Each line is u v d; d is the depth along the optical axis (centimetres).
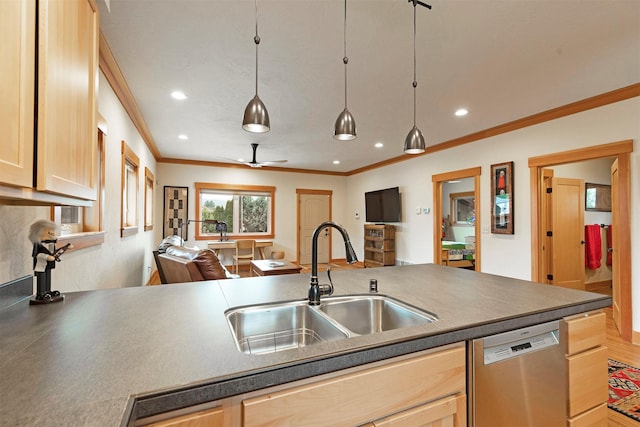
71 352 81
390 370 91
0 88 74
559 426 125
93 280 234
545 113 359
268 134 457
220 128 427
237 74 270
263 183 734
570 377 128
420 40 220
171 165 648
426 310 123
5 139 76
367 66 256
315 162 684
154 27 204
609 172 523
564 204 432
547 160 360
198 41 221
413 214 589
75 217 232
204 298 142
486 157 439
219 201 704
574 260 438
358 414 85
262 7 185
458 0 179
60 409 56
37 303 127
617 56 240
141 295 146
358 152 581
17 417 53
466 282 179
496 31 209
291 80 280
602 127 312
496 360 111
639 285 284
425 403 97
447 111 358
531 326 121
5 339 90
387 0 179
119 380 67
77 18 115
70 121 109
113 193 286
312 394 79
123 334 95
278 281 183
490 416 109
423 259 565
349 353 84
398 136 464
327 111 358
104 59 241
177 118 384
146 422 64
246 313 130
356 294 151
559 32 210
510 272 403
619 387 216
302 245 779
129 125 353
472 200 734
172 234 642
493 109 351
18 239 133
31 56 86
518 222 396
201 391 67
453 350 103
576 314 134
